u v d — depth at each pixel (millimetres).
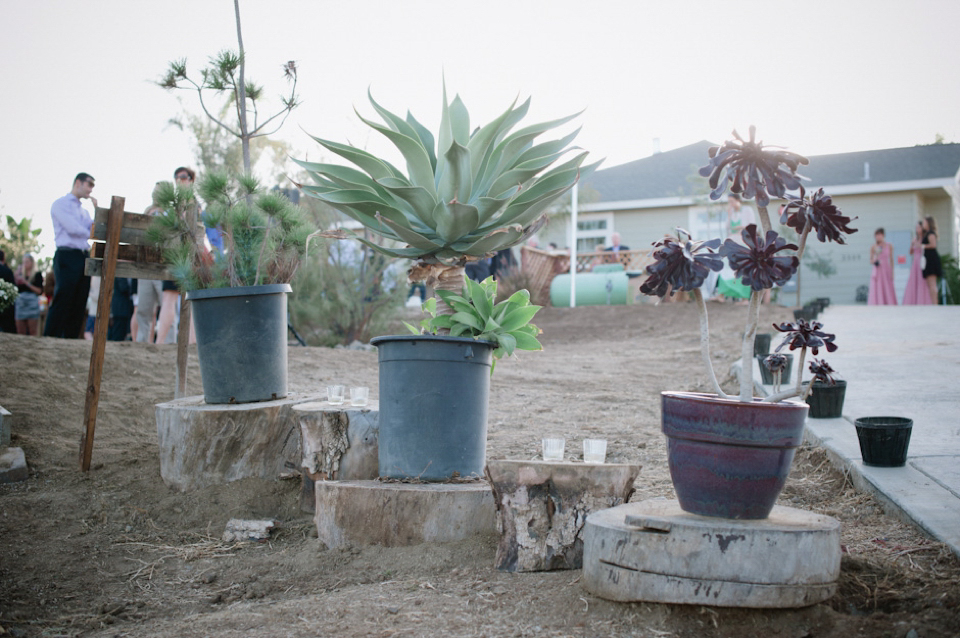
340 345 11328
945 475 3875
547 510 3234
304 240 4816
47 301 12125
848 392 6270
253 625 2812
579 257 18641
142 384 6488
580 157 4043
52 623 3016
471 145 4020
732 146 2719
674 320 13781
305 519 4191
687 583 2580
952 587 2715
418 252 3996
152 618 3088
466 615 2789
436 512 3482
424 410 3648
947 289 19703
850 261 21109
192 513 4223
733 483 2678
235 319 4605
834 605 2705
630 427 5883
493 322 3799
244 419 4434
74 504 4297
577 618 2701
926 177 20188
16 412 5500
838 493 4078
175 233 4801
